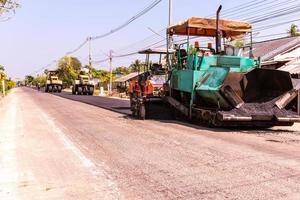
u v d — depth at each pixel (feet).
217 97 39.04
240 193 16.94
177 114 50.47
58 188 18.31
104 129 40.50
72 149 28.60
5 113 64.64
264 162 22.94
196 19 45.09
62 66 348.38
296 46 93.66
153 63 55.31
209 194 16.89
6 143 31.65
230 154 25.53
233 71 39.14
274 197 16.31
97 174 20.89
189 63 45.14
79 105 87.71
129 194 17.16
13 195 17.28
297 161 23.21
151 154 26.05
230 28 46.32
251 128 40.73
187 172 20.88
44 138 34.40
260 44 109.50
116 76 287.07
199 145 29.27
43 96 152.46
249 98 39.14
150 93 52.42
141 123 46.29
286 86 38.60
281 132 37.42
